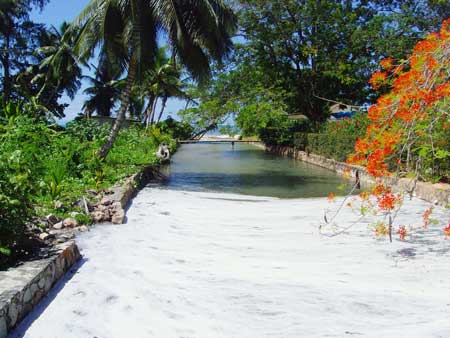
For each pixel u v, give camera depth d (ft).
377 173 20.98
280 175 58.70
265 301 15.23
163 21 44.96
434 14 82.84
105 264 18.72
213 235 24.72
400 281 17.06
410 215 29.09
